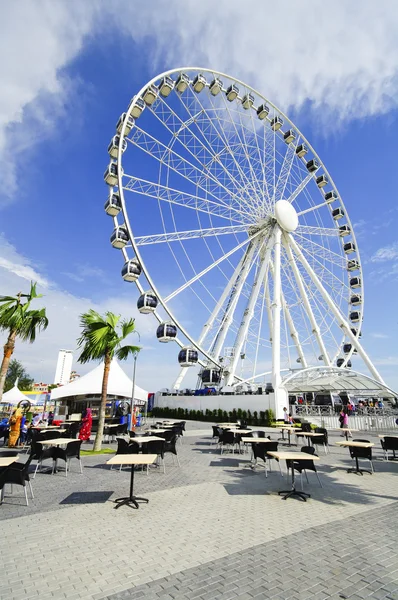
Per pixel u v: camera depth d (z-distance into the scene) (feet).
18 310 48.11
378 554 17.26
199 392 133.39
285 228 108.88
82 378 82.28
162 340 96.89
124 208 85.46
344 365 131.95
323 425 87.51
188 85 101.30
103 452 50.75
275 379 99.09
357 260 136.98
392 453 51.83
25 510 24.56
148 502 26.55
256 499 27.50
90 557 17.03
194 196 96.27
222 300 114.01
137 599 13.38
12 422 54.08
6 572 15.53
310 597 13.52
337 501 26.94
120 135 87.51
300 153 126.62
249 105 115.65
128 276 94.63
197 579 14.89
